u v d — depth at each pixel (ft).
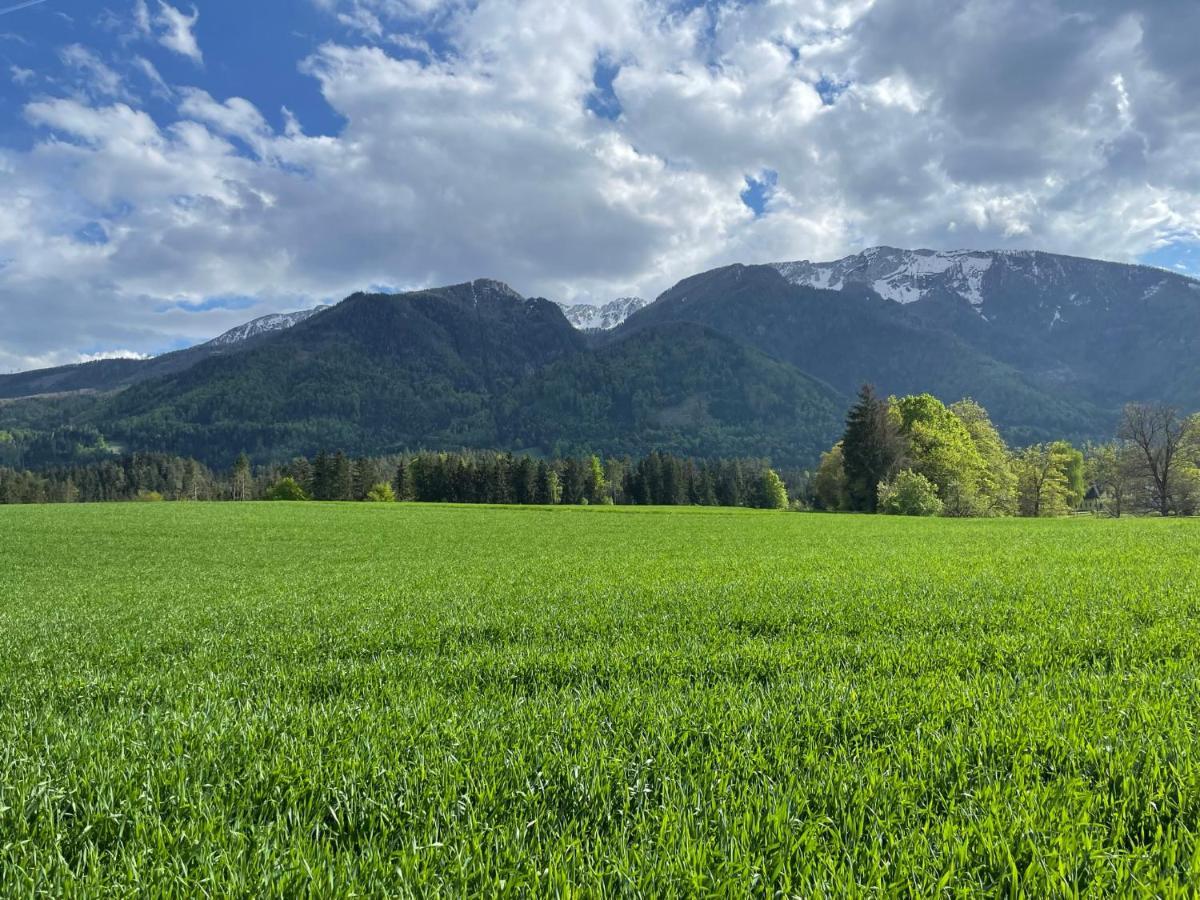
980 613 29.04
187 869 8.77
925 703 15.42
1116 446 281.33
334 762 12.32
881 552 71.31
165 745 13.65
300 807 10.68
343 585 59.06
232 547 122.62
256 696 19.24
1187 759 11.10
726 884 8.04
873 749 12.66
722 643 25.54
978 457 230.68
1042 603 31.01
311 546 124.06
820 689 17.13
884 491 226.58
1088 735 12.67
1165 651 20.70
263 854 8.98
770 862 8.73
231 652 28.32
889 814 9.86
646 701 16.51
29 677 24.84
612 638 27.68
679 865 8.46
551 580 54.60
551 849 9.09
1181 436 227.20
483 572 66.28
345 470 417.28
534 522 188.96
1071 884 8.01
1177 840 8.77
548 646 26.30
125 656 28.81
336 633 31.76
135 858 8.89
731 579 48.16
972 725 13.76
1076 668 19.45
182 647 30.83
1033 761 11.74
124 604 51.57
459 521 193.67
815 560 63.16
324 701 18.62
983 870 8.56
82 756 13.17
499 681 20.48
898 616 29.32
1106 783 10.52
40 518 189.06
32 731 15.74
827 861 8.54
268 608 43.68
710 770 11.69
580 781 11.25
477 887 8.31
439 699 17.49
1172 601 29.68
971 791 10.59
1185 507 230.27
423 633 30.60
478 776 11.68
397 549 115.03
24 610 50.90
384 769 11.87
